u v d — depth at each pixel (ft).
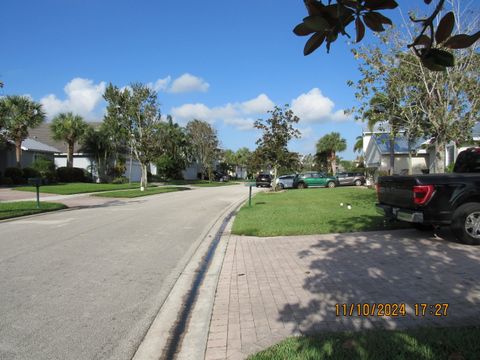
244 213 46.91
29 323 14.92
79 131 126.41
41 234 34.45
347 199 62.34
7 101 101.96
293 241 29.22
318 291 17.34
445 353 10.84
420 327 12.85
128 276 21.54
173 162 183.62
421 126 43.06
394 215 27.43
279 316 14.78
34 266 23.36
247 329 13.85
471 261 20.88
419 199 24.98
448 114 39.55
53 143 143.54
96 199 75.25
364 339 11.89
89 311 16.22
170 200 74.69
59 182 122.93
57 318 15.44
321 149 204.03
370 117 46.09
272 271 21.31
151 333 14.16
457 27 34.45
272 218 40.75
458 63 38.01
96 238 32.78
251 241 30.48
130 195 83.20
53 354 12.46
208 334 13.62
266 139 97.14
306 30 6.21
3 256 25.91
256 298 17.06
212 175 210.59
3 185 100.83
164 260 25.41
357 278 18.86
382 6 6.01
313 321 14.05
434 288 16.84
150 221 43.78
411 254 22.95
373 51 42.98
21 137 106.22
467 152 30.22
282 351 11.47
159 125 102.53
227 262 24.02
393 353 10.93
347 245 26.37
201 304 17.10
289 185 118.52
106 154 135.64
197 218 47.09
